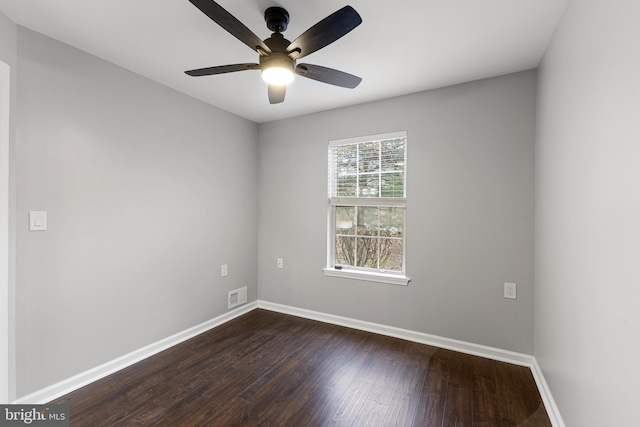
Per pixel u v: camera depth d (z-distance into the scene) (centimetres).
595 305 122
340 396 201
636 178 93
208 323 311
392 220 306
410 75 245
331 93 282
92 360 217
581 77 138
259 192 379
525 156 238
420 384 214
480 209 255
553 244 183
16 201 177
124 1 159
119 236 233
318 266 340
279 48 163
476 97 255
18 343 179
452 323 268
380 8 163
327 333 302
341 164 331
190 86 269
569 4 155
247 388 209
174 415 182
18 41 178
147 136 252
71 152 204
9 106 173
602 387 116
